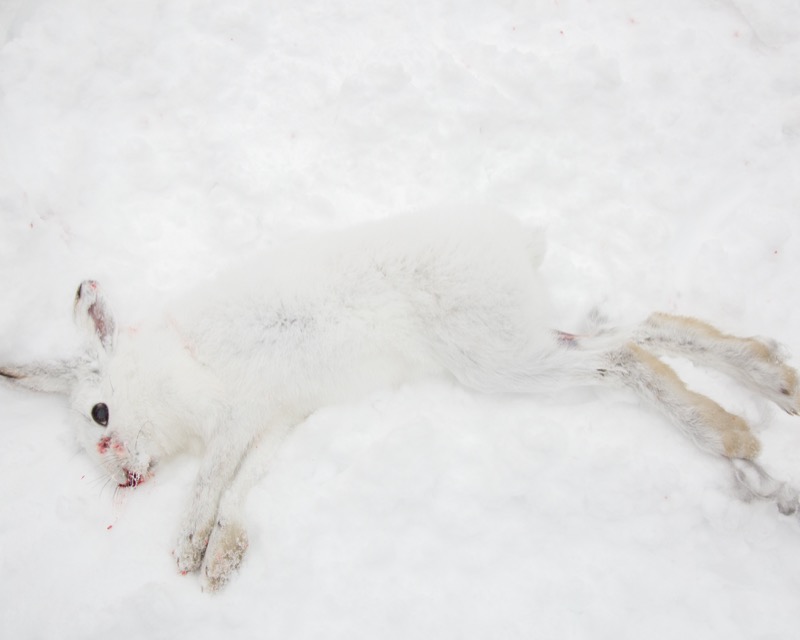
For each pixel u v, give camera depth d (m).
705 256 0.79
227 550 0.68
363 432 0.72
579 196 0.84
